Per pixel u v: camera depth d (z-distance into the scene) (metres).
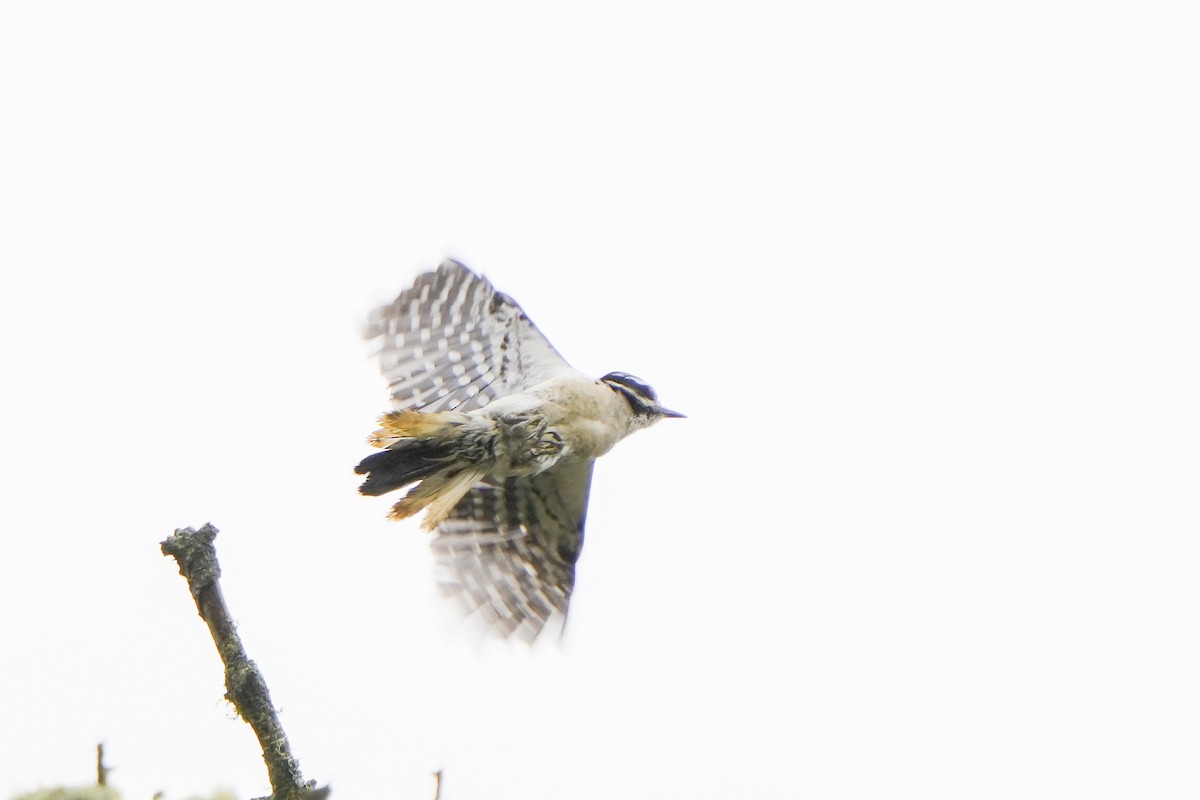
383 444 11.04
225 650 6.57
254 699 6.41
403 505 11.04
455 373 12.30
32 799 4.62
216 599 6.64
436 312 12.27
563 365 12.45
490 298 12.37
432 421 11.05
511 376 12.45
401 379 12.14
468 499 12.66
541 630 12.57
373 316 12.16
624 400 12.55
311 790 5.79
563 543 12.90
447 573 12.42
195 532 6.80
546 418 11.78
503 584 12.60
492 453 11.52
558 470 12.47
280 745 6.31
